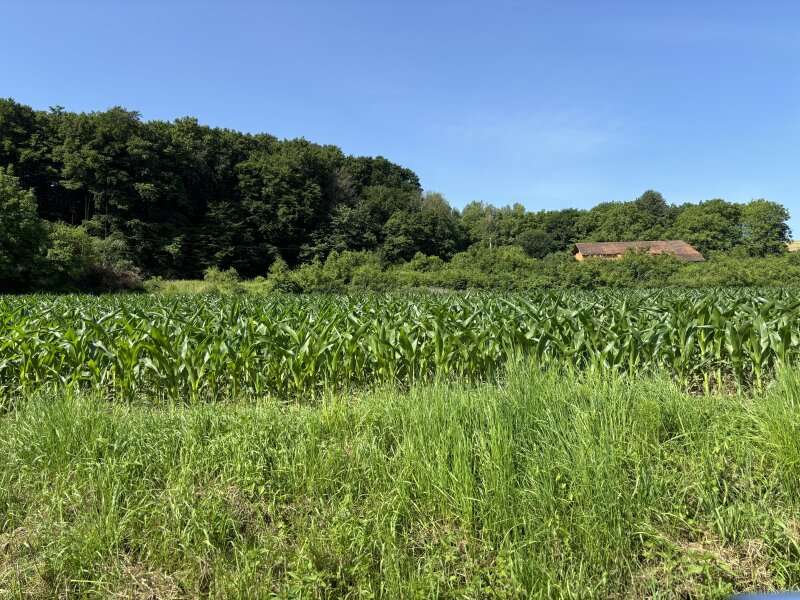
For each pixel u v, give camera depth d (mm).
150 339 6789
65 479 3926
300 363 6621
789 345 6203
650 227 95562
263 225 70125
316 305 14703
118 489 3732
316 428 4555
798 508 3441
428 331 7707
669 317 7684
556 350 7117
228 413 5195
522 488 3484
